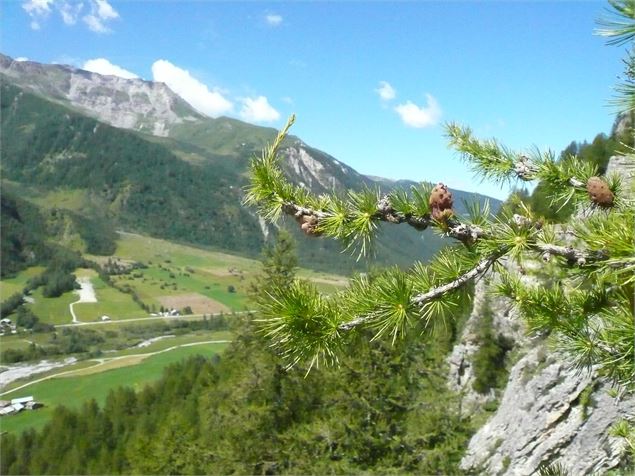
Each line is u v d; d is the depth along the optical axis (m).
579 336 3.37
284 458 18.19
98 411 72.00
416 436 17.23
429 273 2.69
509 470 15.03
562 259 2.69
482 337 28.52
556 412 14.08
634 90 2.17
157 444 25.19
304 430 17.66
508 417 16.94
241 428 18.98
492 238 2.62
